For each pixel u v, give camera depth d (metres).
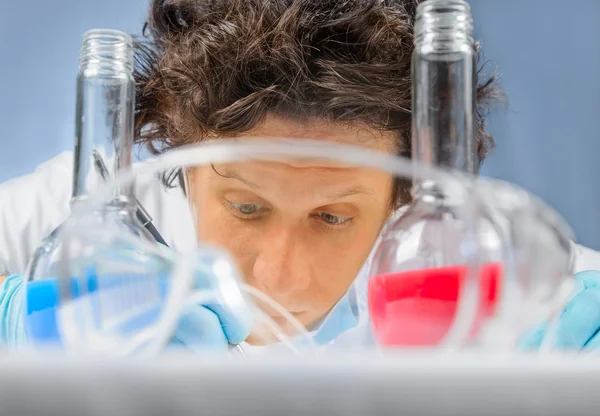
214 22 0.74
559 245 0.39
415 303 0.38
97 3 1.27
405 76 0.69
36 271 0.42
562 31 1.48
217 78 0.71
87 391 0.19
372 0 0.71
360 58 0.68
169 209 1.12
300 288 0.69
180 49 0.77
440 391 0.19
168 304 0.34
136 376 0.19
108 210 0.43
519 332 0.37
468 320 0.36
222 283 0.42
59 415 0.19
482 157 0.92
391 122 0.68
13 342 0.49
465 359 0.20
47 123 1.32
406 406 0.20
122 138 0.44
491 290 0.37
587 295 0.51
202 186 0.73
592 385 0.20
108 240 0.41
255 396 0.19
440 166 0.40
